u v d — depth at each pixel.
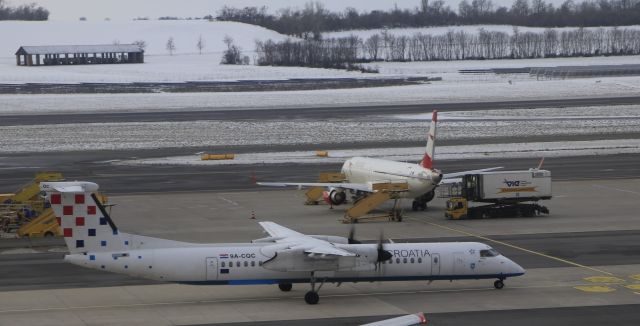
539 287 138.88
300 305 128.25
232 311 124.94
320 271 128.62
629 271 149.50
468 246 136.88
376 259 128.12
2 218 185.50
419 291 136.75
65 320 119.88
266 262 125.94
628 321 118.69
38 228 175.50
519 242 175.38
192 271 125.94
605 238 178.75
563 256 161.88
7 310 125.06
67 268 152.62
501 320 119.56
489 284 141.25
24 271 150.38
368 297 133.00
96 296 133.38
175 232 186.25
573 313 123.06
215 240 177.88
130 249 125.44
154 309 125.94
